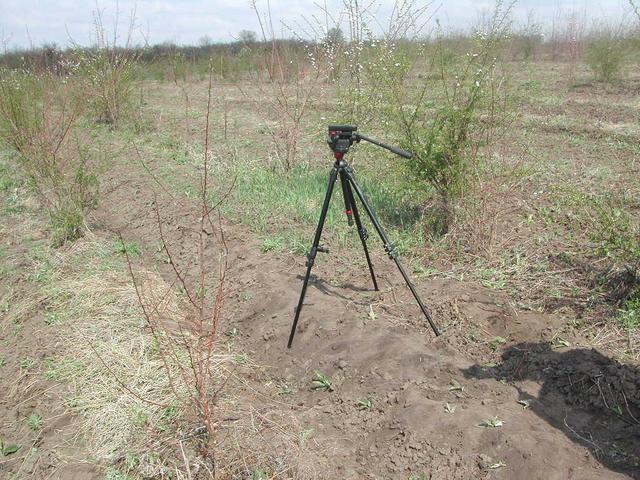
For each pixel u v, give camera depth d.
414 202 6.81
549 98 14.27
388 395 3.88
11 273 6.33
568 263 5.33
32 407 4.32
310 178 8.46
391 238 6.20
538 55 23.14
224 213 7.46
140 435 3.80
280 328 4.89
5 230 7.63
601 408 3.56
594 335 4.29
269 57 11.40
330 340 4.61
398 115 6.18
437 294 5.05
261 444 3.60
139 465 3.59
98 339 4.90
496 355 4.22
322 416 3.92
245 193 8.12
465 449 3.30
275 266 5.91
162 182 8.96
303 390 4.28
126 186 8.98
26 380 4.61
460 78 5.87
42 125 7.40
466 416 3.51
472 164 5.87
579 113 12.59
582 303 4.68
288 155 9.11
